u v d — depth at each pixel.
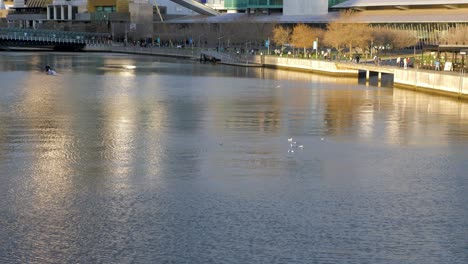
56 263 26.59
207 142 47.31
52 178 37.38
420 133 52.16
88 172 38.72
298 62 126.00
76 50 198.88
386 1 167.62
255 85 90.50
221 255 27.36
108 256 27.20
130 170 39.28
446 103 70.88
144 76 104.44
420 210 32.81
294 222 30.89
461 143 48.38
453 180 38.19
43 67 119.75
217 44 184.62
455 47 86.88
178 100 71.25
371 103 70.25
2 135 49.25
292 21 175.75
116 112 61.38
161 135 49.75
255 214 31.84
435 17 152.88
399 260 27.11
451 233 29.91
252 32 174.00
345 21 155.88
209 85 89.81
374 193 35.41
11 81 91.44
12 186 35.75
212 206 32.91
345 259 27.12
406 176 38.88
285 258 27.16
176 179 37.44
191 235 29.30
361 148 46.16
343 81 100.12
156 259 26.98
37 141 47.16
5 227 29.91
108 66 127.12
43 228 29.88
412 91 84.44
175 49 175.25
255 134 50.69
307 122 56.66
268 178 37.94
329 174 39.00
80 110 62.53
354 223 30.92
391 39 139.12
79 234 29.30
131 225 30.34
